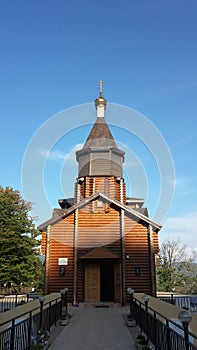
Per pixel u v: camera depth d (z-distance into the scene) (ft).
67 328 27.50
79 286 47.83
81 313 37.81
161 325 16.71
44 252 50.16
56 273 48.44
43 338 20.17
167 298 44.29
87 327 27.96
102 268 54.44
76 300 46.85
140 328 25.81
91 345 21.06
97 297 47.32
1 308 41.04
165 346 15.64
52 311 27.81
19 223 69.62
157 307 26.35
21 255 68.80
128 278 47.67
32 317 20.33
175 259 93.25
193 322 16.98
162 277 90.89
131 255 48.75
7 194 72.59
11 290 65.92
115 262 48.78
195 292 90.22
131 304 32.65
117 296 47.16
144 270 48.01
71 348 20.27
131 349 19.85
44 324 23.77
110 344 21.26
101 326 28.43
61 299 34.40
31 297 47.01
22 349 17.21
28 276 66.44
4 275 64.75
